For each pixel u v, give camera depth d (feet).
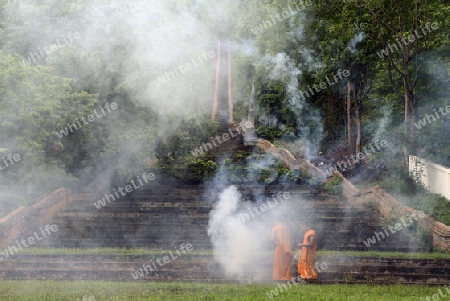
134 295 43.70
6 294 43.62
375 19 77.00
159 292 45.09
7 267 52.49
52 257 54.19
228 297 42.73
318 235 63.87
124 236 64.49
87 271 51.55
